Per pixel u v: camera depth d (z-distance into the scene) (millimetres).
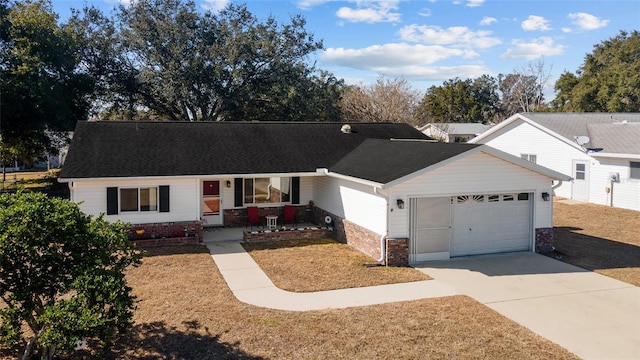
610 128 28281
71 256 8203
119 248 8719
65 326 7086
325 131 23875
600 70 65000
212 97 41531
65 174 16281
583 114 32750
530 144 30891
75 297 7539
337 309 11031
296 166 19562
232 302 11414
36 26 31391
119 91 41094
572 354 8891
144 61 41312
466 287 12766
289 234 18688
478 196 16094
